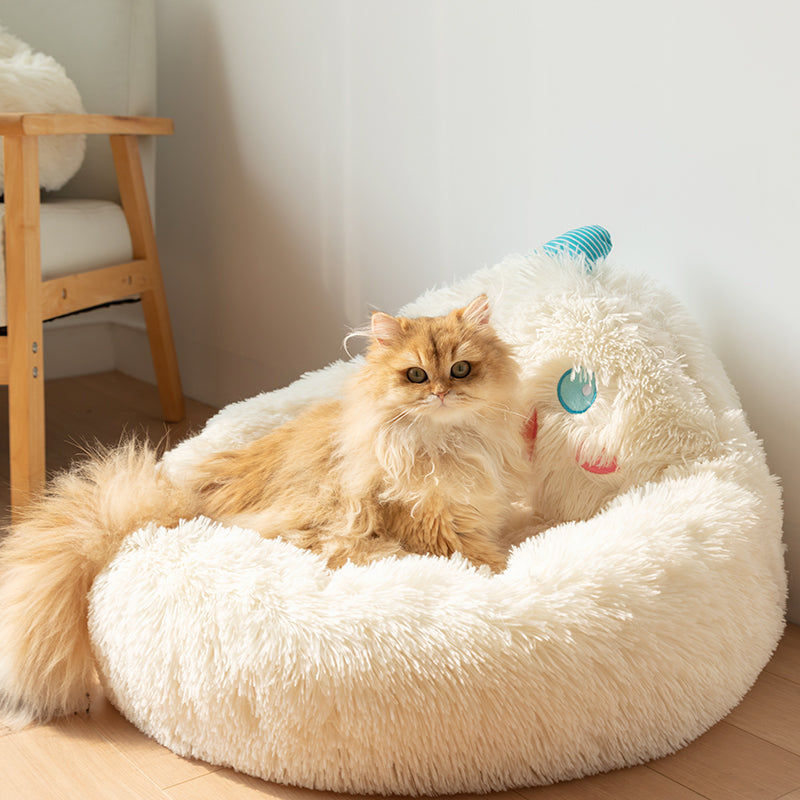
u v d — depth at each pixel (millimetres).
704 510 1094
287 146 2076
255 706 922
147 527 1123
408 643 904
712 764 979
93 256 1906
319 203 2021
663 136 1385
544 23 1510
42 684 1058
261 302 2250
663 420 1243
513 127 1595
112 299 1977
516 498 1335
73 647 1068
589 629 930
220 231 2342
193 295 2496
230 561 1022
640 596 962
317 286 2072
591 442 1286
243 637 933
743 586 1077
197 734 968
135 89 2117
